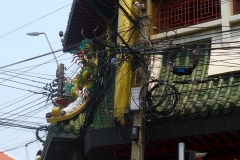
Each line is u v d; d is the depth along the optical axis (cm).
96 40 1430
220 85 1483
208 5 1694
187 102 1480
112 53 1501
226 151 1493
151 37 1692
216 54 1554
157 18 1761
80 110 1777
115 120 1575
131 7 1700
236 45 1534
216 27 1591
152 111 1451
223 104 1366
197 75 1561
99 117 1705
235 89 1441
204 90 1491
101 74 1634
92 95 1652
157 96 1465
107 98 1759
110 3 1869
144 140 1459
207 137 1430
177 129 1440
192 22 1712
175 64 1625
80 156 1784
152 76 1575
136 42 1634
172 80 1593
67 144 1811
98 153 1700
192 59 1606
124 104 1587
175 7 1753
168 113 1446
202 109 1414
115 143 1566
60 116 1739
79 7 2033
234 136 1396
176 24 1734
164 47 1545
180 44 1483
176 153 1575
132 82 1586
